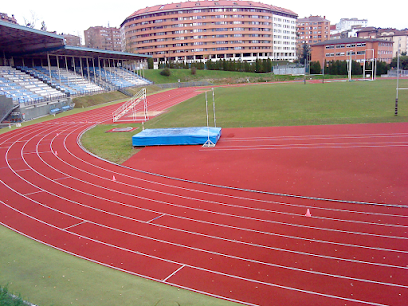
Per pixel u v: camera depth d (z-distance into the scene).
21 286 10.41
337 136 29.14
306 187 17.88
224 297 9.69
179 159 24.95
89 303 9.52
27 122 45.97
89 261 11.89
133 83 91.56
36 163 25.00
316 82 87.88
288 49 162.62
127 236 13.58
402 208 14.83
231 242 12.72
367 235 12.72
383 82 74.31
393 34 150.62
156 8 142.12
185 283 10.41
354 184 17.88
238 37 139.75
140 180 20.55
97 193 18.52
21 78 58.72
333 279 10.27
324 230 13.26
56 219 15.41
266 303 9.38
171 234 13.55
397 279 10.12
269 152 25.42
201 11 136.50
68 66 83.56
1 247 12.99
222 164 23.06
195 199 17.12
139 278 10.78
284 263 11.21
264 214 14.97
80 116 50.97
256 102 51.50
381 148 24.50
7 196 18.41
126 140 32.84
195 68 113.44
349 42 119.69
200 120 41.81
